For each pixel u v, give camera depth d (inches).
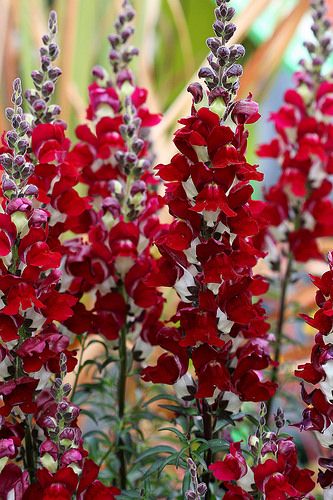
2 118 51.4
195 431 35.0
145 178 37.2
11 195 31.2
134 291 35.8
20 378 31.8
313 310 47.5
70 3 49.4
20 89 31.5
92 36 54.2
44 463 31.7
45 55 34.8
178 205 31.8
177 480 39.4
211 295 32.2
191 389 33.6
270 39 52.3
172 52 65.4
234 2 61.7
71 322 35.5
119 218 35.6
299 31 63.4
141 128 38.6
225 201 31.2
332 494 32.3
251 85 52.6
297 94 41.9
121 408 37.7
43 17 57.1
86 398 38.3
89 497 31.9
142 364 39.4
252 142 61.1
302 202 42.4
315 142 41.2
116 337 36.2
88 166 37.4
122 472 37.6
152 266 35.8
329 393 31.5
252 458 34.0
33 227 31.2
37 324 32.2
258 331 33.5
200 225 32.0
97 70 38.7
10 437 32.2
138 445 40.5
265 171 65.6
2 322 31.5
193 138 30.6
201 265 32.0
